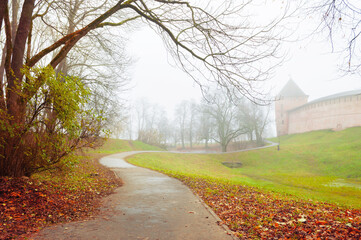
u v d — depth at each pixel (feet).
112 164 67.92
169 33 27.37
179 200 24.32
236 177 83.15
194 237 13.93
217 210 21.15
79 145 24.72
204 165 126.52
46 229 14.24
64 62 50.29
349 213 26.43
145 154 128.36
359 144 124.36
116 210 19.93
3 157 20.48
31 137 22.22
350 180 79.15
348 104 193.47
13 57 22.56
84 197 23.62
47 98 20.74
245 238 14.12
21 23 23.27
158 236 13.98
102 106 51.01
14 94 21.52
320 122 220.43
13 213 15.35
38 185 21.90
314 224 17.26
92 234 13.93
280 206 25.82
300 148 143.13
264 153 146.61
